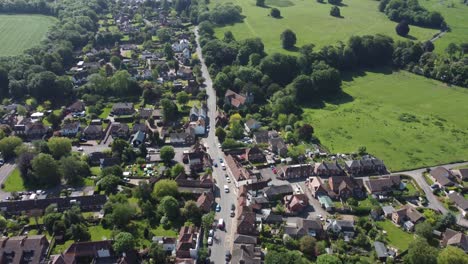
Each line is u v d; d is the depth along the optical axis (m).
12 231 186.12
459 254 160.50
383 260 171.75
